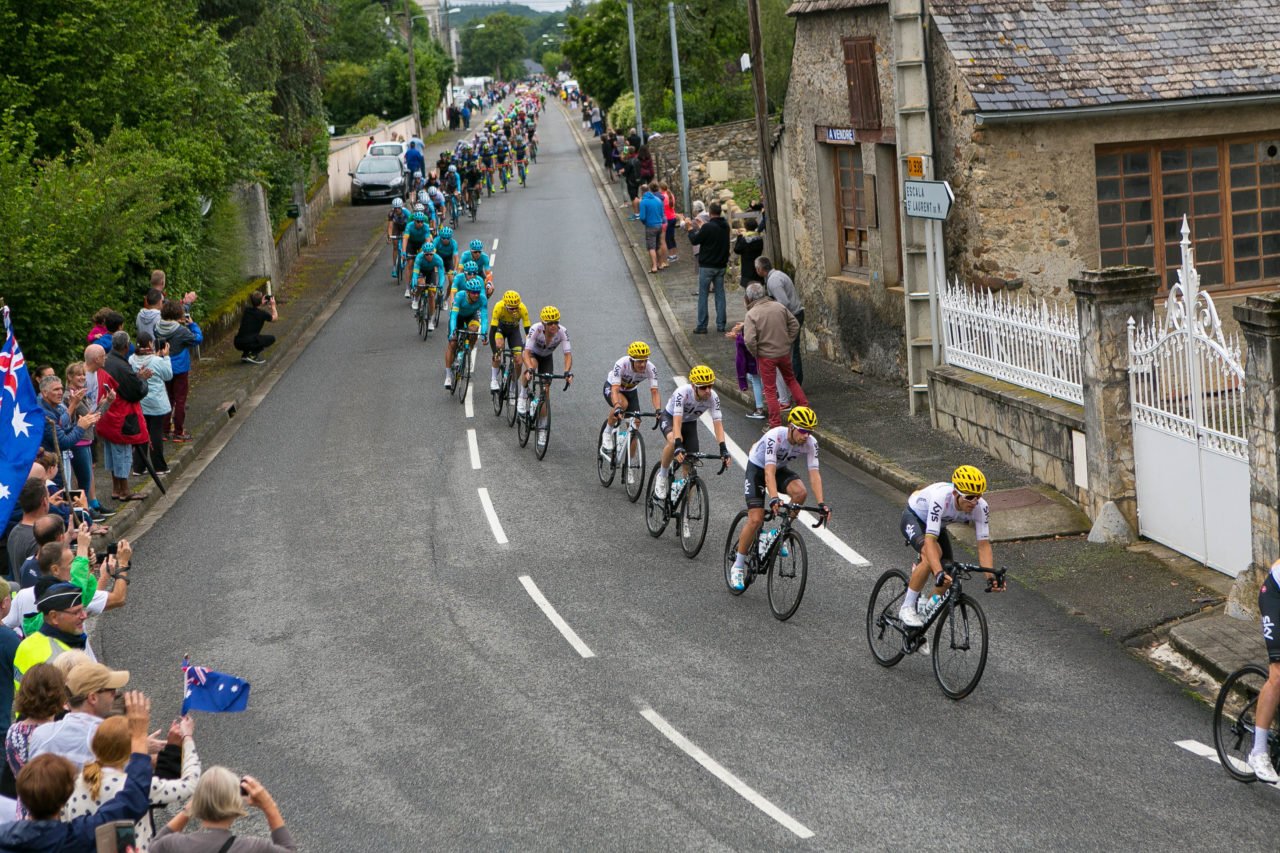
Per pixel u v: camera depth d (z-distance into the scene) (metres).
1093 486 12.52
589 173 54.84
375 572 12.52
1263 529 9.94
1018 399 13.90
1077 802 7.63
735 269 28.58
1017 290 16.31
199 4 30.25
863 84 18.58
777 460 10.93
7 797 6.65
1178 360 11.42
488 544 13.24
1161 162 16.59
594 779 8.20
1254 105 16.38
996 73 15.95
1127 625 10.37
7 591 7.84
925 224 16.17
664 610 11.27
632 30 45.56
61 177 17.00
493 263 32.88
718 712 9.16
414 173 46.88
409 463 16.52
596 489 15.10
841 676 9.74
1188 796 7.66
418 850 7.42
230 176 25.12
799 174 21.31
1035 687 9.36
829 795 7.84
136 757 6.08
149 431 15.83
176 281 22.30
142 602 11.95
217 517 14.58
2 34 20.02
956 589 9.24
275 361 23.64
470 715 9.27
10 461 9.61
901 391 18.41
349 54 76.50
